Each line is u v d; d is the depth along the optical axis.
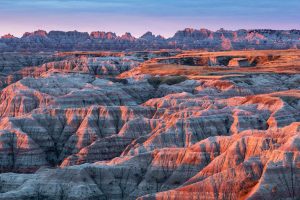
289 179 132.75
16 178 164.62
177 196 137.75
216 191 135.75
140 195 155.25
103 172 161.50
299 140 140.50
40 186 155.88
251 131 160.00
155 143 186.25
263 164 139.25
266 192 130.50
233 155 147.88
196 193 136.50
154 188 156.25
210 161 157.38
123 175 161.38
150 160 164.75
